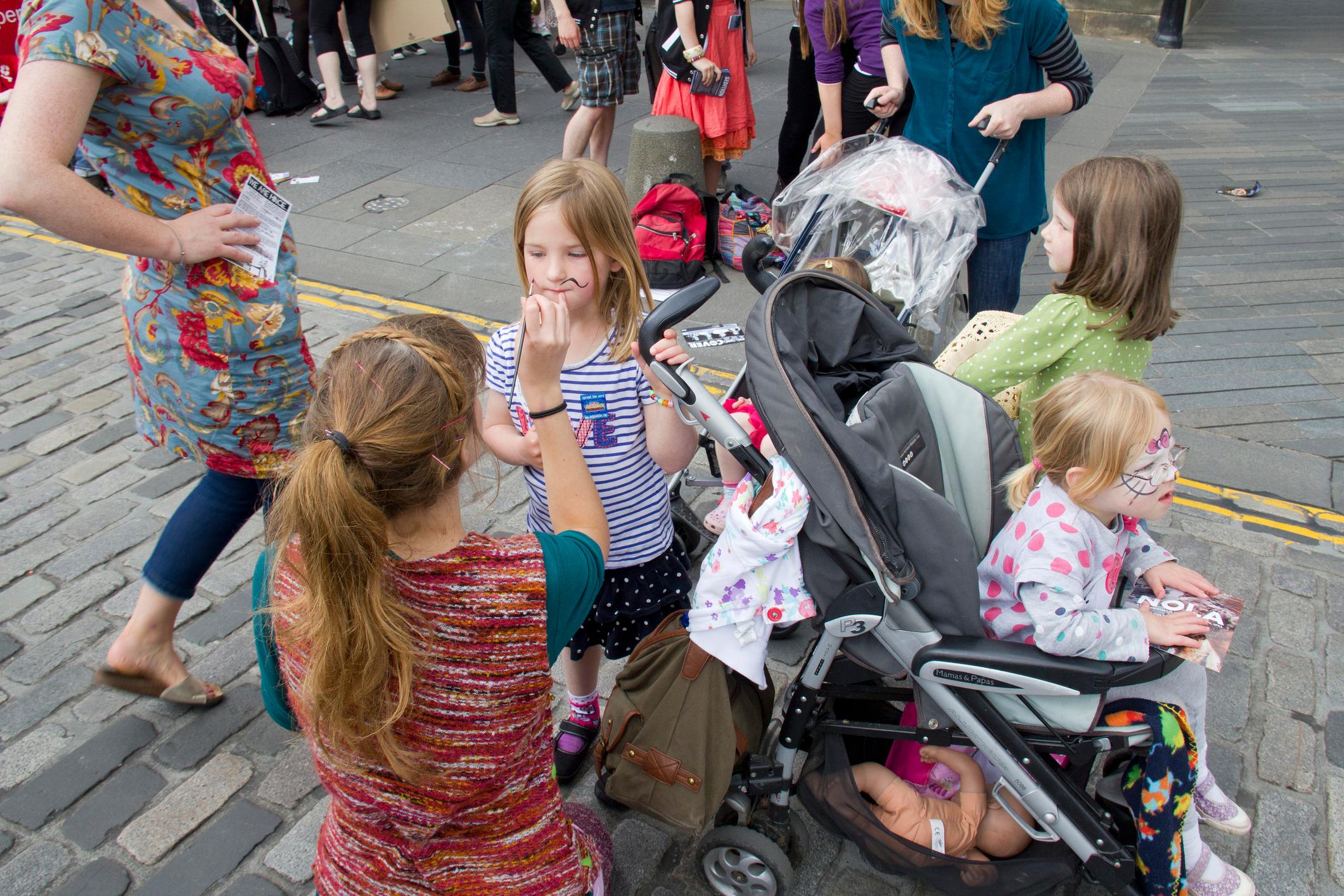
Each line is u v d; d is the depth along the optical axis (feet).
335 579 3.87
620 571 7.38
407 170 22.80
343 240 19.15
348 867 4.78
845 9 15.35
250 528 11.29
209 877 7.38
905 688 6.79
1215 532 11.09
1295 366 14.52
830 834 7.75
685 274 16.66
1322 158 23.79
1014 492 6.48
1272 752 8.31
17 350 15.19
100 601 10.16
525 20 25.64
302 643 4.18
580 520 5.08
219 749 8.48
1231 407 13.53
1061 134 25.75
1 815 7.85
